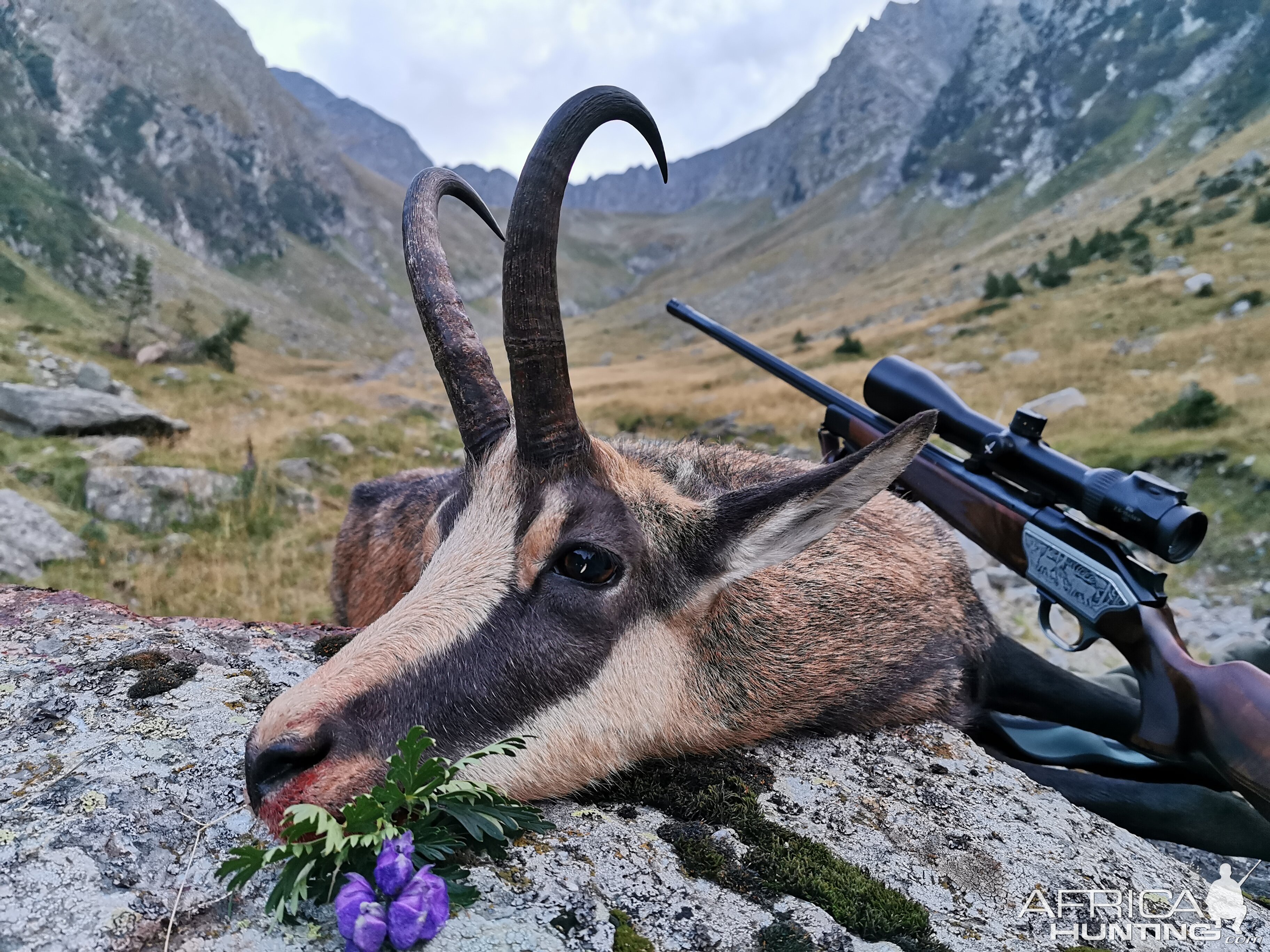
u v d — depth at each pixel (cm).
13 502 196
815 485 47
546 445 46
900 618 61
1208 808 62
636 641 49
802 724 56
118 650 53
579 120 43
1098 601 55
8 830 35
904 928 37
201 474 249
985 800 50
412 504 90
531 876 36
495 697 43
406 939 29
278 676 52
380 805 33
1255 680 49
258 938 31
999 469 62
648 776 48
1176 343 726
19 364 541
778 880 39
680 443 73
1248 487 296
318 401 658
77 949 29
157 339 1089
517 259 43
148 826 37
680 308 85
